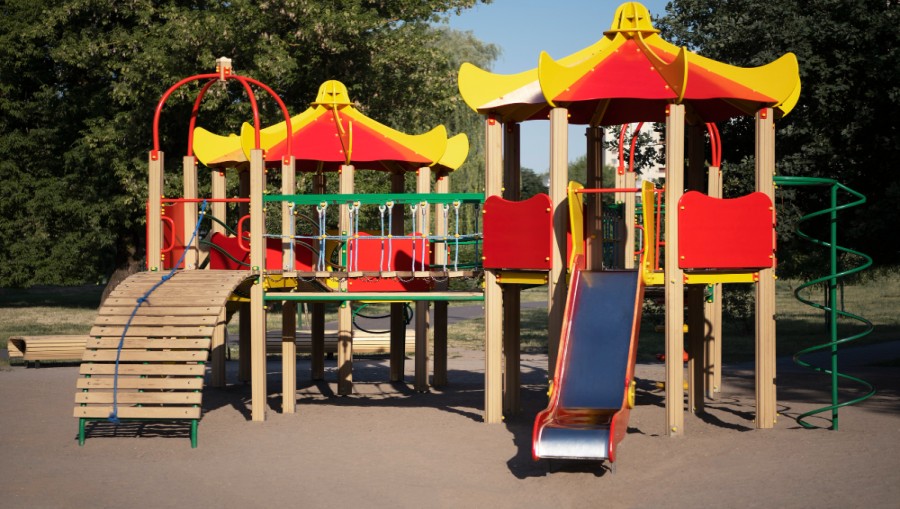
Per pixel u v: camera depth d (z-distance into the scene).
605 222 14.33
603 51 12.52
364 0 31.58
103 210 32.31
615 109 15.30
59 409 13.80
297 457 10.25
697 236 11.29
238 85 29.23
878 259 19.23
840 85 17.14
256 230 12.81
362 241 15.23
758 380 11.81
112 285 34.62
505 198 13.59
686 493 8.41
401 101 31.91
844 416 12.68
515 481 9.05
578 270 11.39
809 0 18.94
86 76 35.34
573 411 9.75
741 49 19.48
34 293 54.03
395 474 9.38
